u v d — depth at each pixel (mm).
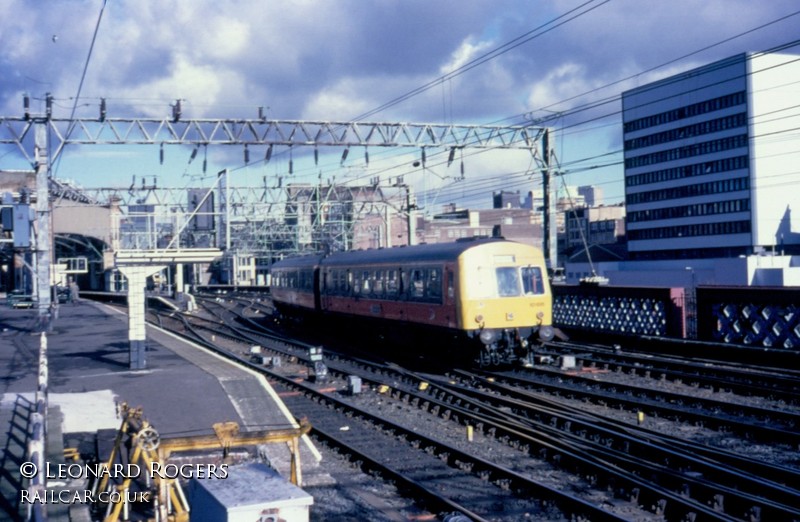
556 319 30156
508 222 110625
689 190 87375
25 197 33781
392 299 25297
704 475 10961
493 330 21047
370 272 27156
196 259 20578
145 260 20234
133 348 20156
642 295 25062
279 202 49156
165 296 64250
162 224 69875
